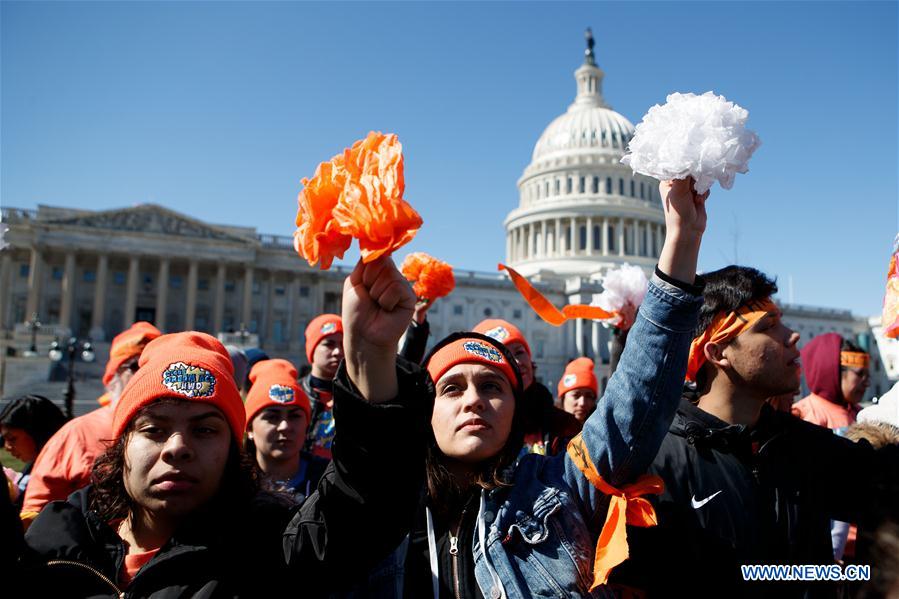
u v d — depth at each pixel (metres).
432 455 3.88
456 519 3.79
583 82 131.25
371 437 2.86
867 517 3.61
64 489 6.34
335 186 2.59
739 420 4.29
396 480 2.90
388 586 3.49
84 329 83.69
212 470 3.60
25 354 64.12
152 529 3.65
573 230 109.81
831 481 4.00
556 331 100.62
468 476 3.85
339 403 2.91
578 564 3.35
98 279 79.75
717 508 3.87
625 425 3.40
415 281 6.31
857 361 8.52
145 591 3.25
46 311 82.50
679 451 4.10
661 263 3.39
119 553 3.50
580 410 9.97
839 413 8.46
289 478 6.98
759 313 4.12
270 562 3.34
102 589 3.33
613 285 5.35
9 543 3.27
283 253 89.94
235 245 85.81
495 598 3.31
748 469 4.05
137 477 3.51
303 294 93.19
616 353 5.50
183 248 83.56
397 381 3.00
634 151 3.12
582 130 118.06
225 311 89.56
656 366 3.35
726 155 2.91
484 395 3.88
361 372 2.88
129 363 7.53
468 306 98.12
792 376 4.16
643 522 3.39
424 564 3.63
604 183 112.00
